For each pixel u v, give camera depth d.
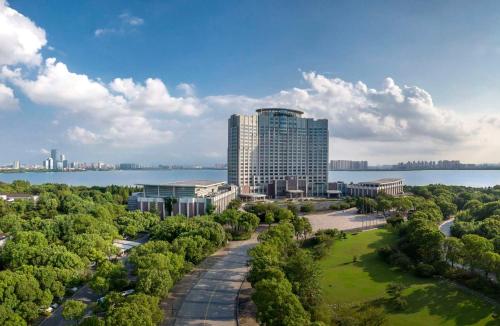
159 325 100.94
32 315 98.69
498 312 110.38
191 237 150.62
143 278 106.94
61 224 175.88
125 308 84.94
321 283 134.75
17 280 100.69
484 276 133.38
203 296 121.25
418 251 158.62
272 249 133.75
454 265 150.12
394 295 119.56
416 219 183.50
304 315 89.06
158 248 135.00
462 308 113.25
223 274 142.38
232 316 107.44
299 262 116.94
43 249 131.75
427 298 120.00
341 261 160.62
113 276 118.19
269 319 87.25
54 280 111.38
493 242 152.62
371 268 151.00
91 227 170.38
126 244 172.75
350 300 120.38
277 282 100.19
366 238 198.38
